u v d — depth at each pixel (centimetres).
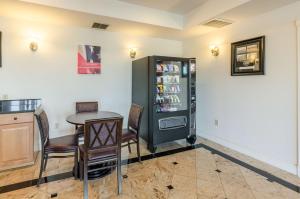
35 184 235
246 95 329
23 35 331
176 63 383
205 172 269
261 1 256
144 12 346
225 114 371
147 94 357
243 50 326
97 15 311
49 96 356
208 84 408
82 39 376
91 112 334
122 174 263
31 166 283
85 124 200
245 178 252
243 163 298
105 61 400
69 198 209
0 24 315
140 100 386
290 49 264
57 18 324
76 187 230
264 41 294
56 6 277
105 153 214
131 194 217
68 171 270
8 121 265
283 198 210
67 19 329
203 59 420
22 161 279
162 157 321
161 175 260
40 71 347
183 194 217
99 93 398
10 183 237
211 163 298
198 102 437
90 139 204
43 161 238
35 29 338
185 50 473
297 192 221
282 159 280
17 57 329
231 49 348
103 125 207
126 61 420
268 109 296
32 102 336
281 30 274
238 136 346
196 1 325
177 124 368
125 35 416
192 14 360
